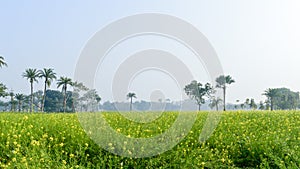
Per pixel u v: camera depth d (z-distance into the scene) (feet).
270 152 26.58
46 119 35.24
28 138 26.23
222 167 25.91
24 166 20.44
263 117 44.98
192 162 25.12
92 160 24.22
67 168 21.72
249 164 26.91
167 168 24.14
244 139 30.22
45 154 22.53
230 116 45.65
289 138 29.73
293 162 24.68
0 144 24.38
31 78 152.46
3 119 33.99
